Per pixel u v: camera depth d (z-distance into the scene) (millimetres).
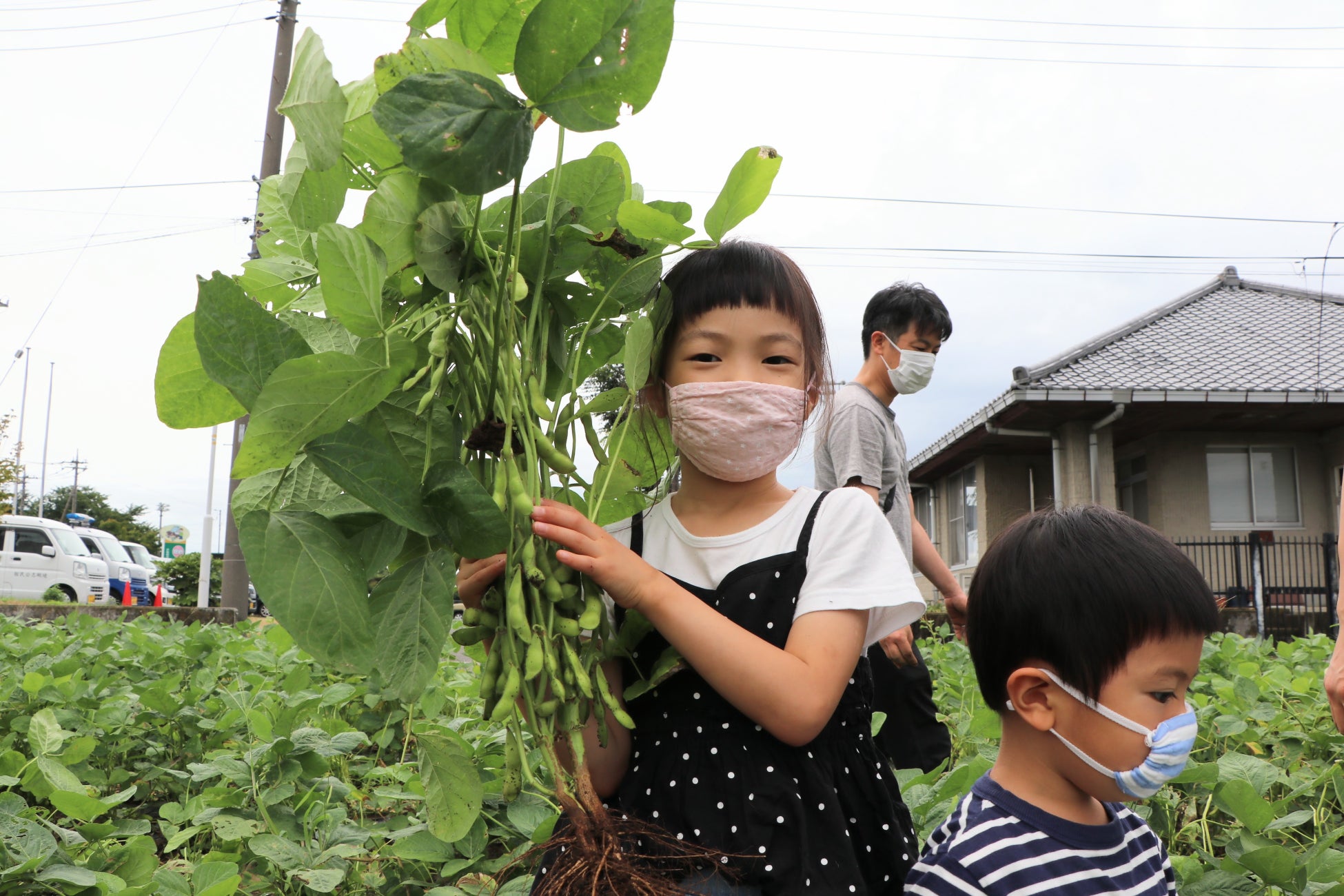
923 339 3264
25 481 58938
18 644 5160
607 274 1540
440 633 1285
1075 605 1388
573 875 1204
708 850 1306
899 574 1492
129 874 2012
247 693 3336
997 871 1379
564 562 1306
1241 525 13828
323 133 1290
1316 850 1812
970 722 3012
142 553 26656
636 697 1477
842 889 1335
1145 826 1586
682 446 1539
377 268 1232
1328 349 14164
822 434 2330
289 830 2346
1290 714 3156
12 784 2229
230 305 1174
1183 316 15945
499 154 1247
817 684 1369
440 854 2135
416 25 1400
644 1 1216
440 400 1379
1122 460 14898
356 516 1346
